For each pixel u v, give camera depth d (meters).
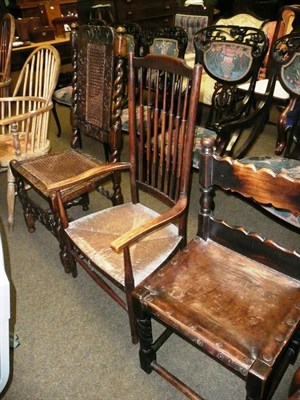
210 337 0.90
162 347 1.40
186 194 1.31
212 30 2.29
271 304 0.99
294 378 0.86
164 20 4.75
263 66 2.83
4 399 1.25
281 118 1.94
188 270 1.13
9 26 2.78
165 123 1.37
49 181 1.67
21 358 1.38
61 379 1.30
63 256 1.70
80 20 3.96
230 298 1.02
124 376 1.30
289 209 0.98
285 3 4.67
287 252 1.04
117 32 1.62
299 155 1.91
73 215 2.24
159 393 1.24
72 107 1.98
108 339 1.44
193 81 1.15
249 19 3.08
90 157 1.90
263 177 0.99
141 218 1.49
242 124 1.96
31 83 2.28
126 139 3.12
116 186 1.89
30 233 2.08
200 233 1.25
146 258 1.27
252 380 0.83
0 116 2.38
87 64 1.81
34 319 1.54
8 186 1.97
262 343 0.88
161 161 1.40
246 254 1.15
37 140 2.08
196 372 1.31
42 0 4.16
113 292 1.40
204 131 2.10
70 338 1.45
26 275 1.78
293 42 1.89
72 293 1.67
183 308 1.00
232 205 2.28
